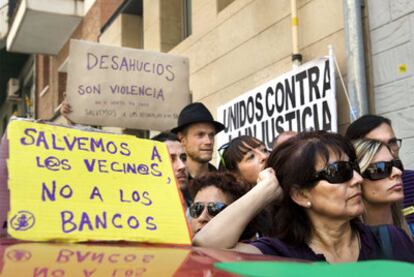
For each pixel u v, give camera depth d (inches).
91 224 51.0
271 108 184.2
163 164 59.6
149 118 163.8
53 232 49.0
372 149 83.4
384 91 149.8
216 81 243.4
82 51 158.1
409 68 141.5
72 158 54.9
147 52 166.1
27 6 406.0
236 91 226.2
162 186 57.6
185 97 170.1
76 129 57.6
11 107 809.5
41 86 590.9
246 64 219.3
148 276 29.6
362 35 154.3
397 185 83.0
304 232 67.7
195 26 265.9
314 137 67.5
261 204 68.7
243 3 222.8
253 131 195.2
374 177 82.6
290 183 66.7
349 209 64.3
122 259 35.0
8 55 674.8
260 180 70.7
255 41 213.3
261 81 207.9
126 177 56.2
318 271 28.8
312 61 163.6
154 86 165.8
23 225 48.4
